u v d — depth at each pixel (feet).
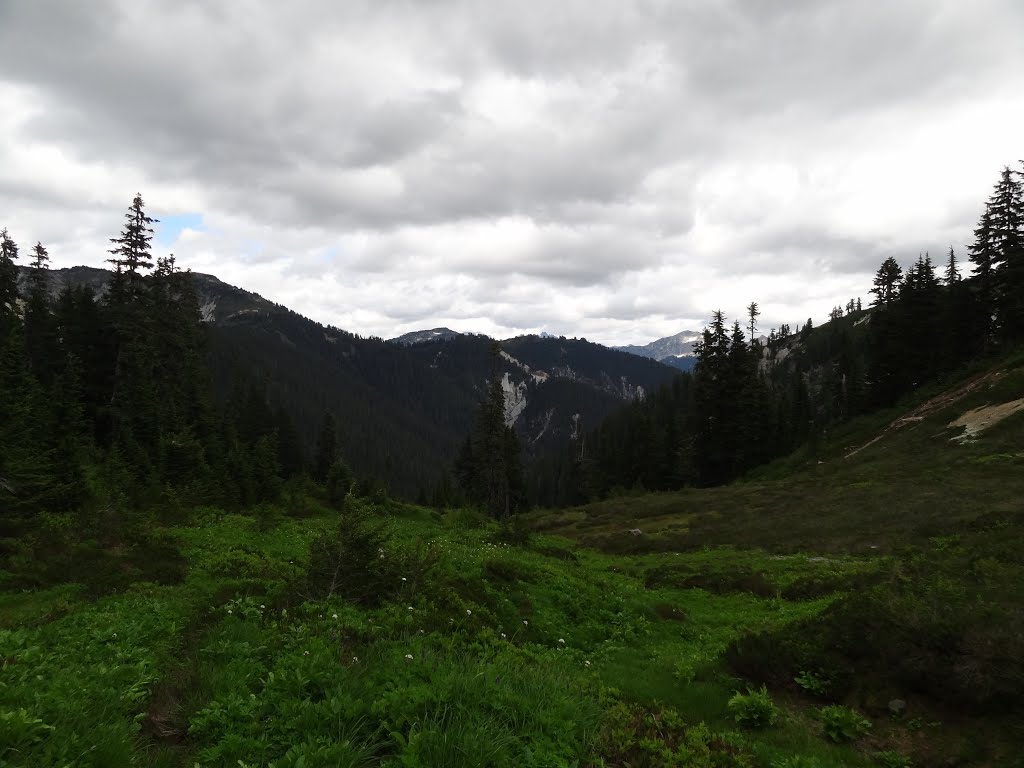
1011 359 156.15
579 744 19.61
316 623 28.32
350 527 37.11
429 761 16.08
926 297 197.26
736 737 23.40
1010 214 171.94
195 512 87.25
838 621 30.45
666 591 64.03
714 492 165.07
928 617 26.40
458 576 47.14
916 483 104.42
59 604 35.99
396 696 18.95
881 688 26.17
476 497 225.15
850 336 357.82
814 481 137.80
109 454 96.99
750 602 56.54
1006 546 35.32
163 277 150.30
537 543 94.17
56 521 60.59
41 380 135.95
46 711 16.35
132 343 127.24
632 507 160.35
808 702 27.50
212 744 17.17
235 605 31.99
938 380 183.42
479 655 27.30
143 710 19.31
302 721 17.56
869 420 188.55
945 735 22.77
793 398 263.49
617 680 30.27
